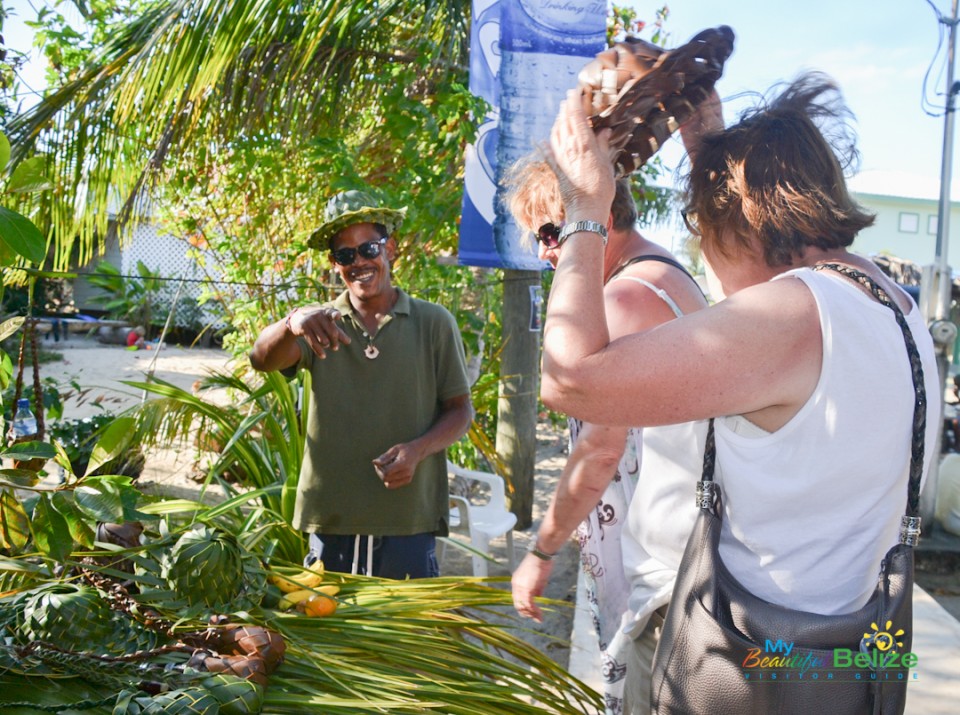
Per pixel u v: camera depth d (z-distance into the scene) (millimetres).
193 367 12109
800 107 1468
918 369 1280
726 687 1253
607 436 1786
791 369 1237
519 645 2424
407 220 4730
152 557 2004
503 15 4609
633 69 1434
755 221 1373
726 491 1350
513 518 4652
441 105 4867
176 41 4957
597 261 1391
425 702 1859
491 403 6195
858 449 1248
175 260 14984
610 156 1451
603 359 1285
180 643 1806
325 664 1932
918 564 5258
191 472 5348
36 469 2160
